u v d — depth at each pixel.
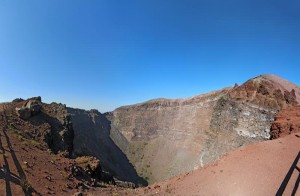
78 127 135.75
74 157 50.66
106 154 137.88
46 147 39.00
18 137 35.81
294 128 30.44
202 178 22.44
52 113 54.94
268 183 19.00
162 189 23.75
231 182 20.23
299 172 19.53
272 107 71.69
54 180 25.77
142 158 154.50
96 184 31.11
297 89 81.62
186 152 129.62
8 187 20.92
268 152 22.02
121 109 197.50
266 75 83.19
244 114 77.94
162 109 171.88
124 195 24.41
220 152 81.44
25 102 51.38
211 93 137.88
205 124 124.19
